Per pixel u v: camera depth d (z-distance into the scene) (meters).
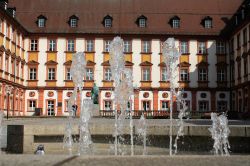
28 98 57.84
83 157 6.26
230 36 58.94
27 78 58.06
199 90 58.81
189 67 59.09
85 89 57.88
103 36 58.78
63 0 62.03
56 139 13.15
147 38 59.12
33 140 12.96
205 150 12.90
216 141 12.84
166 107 58.22
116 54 17.33
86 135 13.09
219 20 60.78
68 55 58.38
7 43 49.22
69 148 13.12
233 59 57.38
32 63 58.12
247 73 50.12
